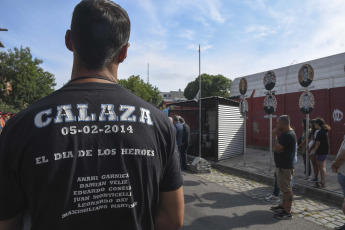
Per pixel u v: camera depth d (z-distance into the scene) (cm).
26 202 78
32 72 2775
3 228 76
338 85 1234
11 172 74
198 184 651
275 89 1600
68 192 73
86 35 90
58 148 74
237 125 1003
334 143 881
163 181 97
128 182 80
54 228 72
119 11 98
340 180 337
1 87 2441
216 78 5084
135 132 85
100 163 78
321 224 408
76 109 82
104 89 89
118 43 95
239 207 484
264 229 390
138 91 3859
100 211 78
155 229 98
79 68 95
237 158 961
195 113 1230
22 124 76
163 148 93
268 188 615
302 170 750
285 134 422
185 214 449
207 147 1012
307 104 638
